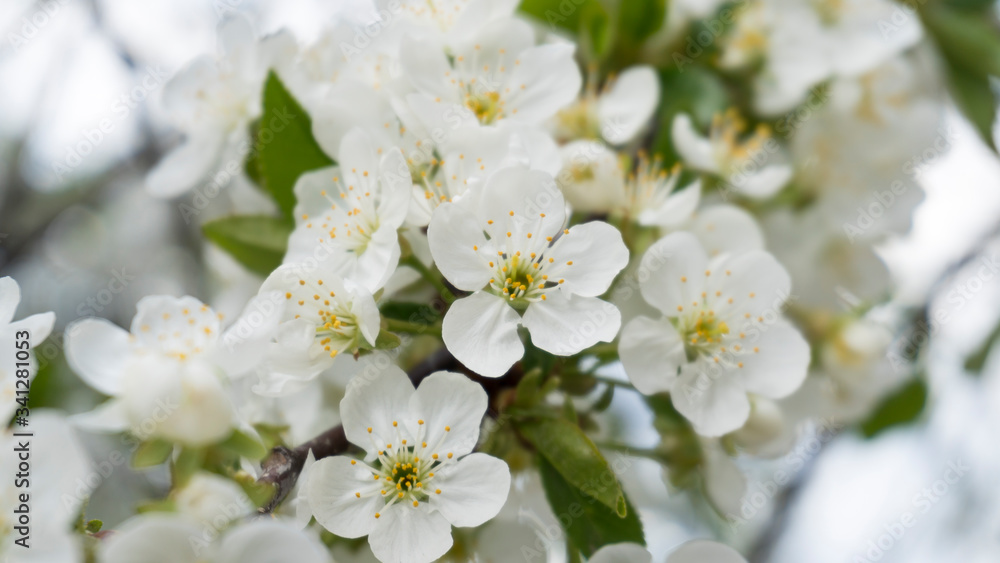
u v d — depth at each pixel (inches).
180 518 7.9
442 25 10.0
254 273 10.2
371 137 9.4
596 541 9.2
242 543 7.9
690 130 10.6
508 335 8.9
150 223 15.9
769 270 9.6
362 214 9.2
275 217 10.1
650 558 8.9
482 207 9.0
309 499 8.6
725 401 9.4
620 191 10.0
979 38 11.3
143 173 14.3
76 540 8.0
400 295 9.5
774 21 11.1
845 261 11.1
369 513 8.7
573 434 8.9
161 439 8.4
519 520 9.5
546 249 9.0
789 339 9.5
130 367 8.4
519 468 9.4
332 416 9.6
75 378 11.1
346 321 8.9
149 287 15.2
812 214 11.1
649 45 11.1
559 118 10.7
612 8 10.9
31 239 14.4
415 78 9.5
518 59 9.9
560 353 8.9
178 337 8.7
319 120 9.5
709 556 8.9
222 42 10.6
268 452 8.7
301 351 8.9
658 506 12.6
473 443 8.8
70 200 14.7
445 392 8.8
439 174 9.3
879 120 11.2
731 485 10.0
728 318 9.5
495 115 9.8
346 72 9.8
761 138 10.9
